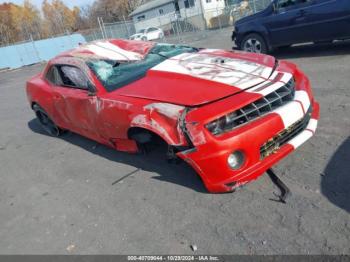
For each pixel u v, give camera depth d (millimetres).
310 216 2713
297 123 3230
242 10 25984
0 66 29812
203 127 2842
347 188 2928
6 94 13695
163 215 3221
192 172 3826
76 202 3826
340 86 5441
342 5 6887
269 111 3061
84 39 35031
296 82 3607
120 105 3629
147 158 4434
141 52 4586
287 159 3596
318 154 3551
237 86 3164
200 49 4703
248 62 3729
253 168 2938
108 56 4500
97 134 4508
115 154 4844
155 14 40719
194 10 36094
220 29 24297
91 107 4148
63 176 4586
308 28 7578
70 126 5316
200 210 3154
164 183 3764
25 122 8023
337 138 3785
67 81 4910
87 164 4762
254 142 2887
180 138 2998
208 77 3414
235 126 2906
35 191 4344
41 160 5355
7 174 5133
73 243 3121
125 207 3502
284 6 7895
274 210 2891
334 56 7465
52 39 32625
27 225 3594
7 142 6766
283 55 8766
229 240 2695
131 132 3740
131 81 3922
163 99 3270
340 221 2582
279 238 2578
